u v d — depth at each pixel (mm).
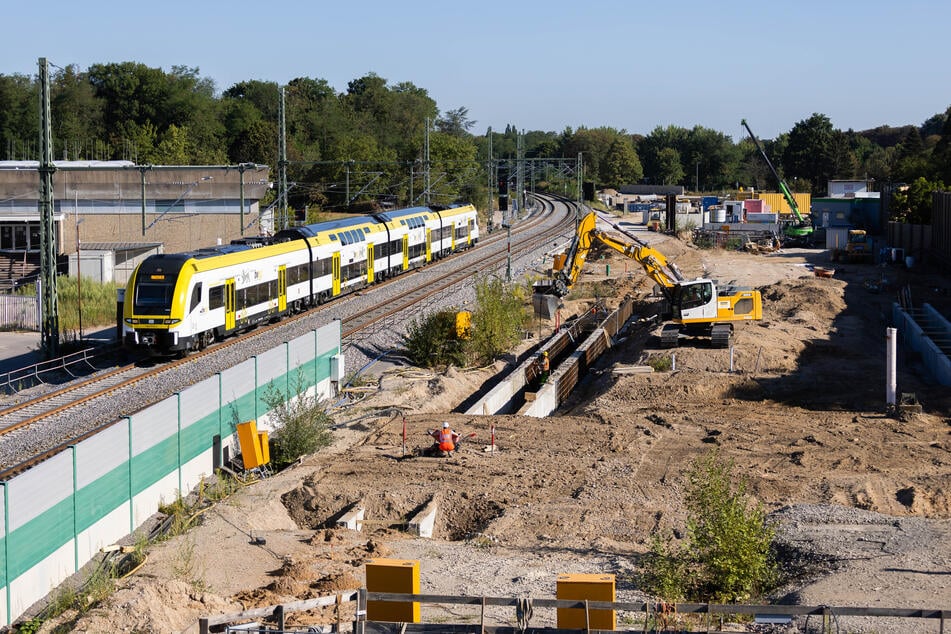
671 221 107250
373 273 64375
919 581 18547
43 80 41188
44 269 41844
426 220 76625
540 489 26984
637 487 26891
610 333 57531
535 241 98438
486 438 32000
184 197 75750
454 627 15406
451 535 25188
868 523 23094
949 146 150000
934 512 24781
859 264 84188
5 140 136000
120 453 23266
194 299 40938
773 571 19562
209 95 173000
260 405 31672
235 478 28031
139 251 71500
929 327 48781
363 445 31375
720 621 16578
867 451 30188
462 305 57531
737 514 19328
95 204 76750
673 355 44250
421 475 27938
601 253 90750
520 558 21641
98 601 18109
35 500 19828
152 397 34719
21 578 19359
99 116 141500
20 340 48875
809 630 16406
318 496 26188
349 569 20609
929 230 84312
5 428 30422
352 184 121438
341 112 172875
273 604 18344
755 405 37219
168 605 17797
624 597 18641
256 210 78625
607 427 33312
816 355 46250
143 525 24203
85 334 50156
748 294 47188
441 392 39875
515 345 50250
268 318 48906
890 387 34844
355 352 45250
